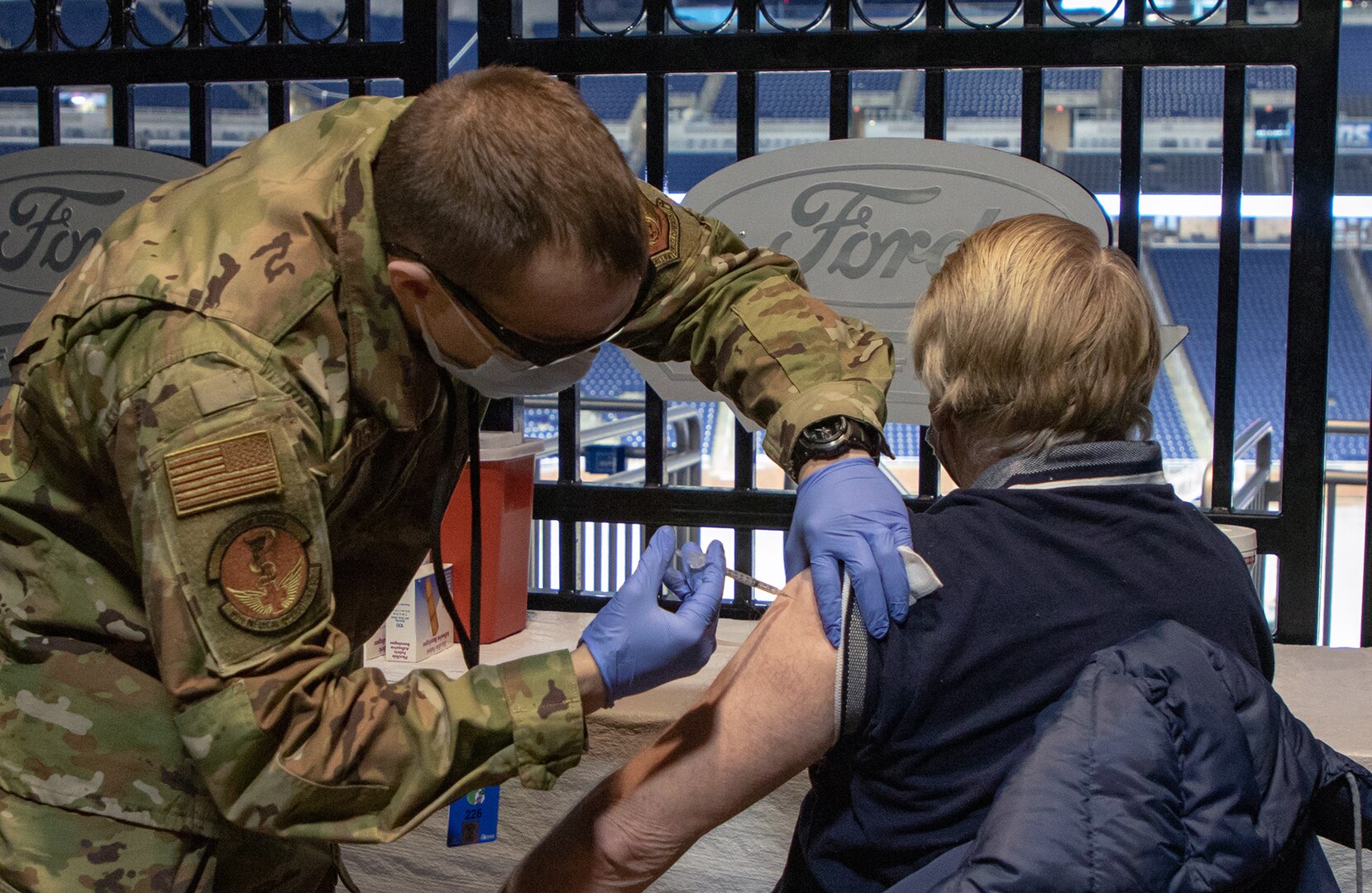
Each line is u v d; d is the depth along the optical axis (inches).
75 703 47.4
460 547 90.4
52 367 44.1
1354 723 75.4
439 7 94.9
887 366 56.4
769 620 46.4
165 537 40.7
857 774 44.6
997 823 37.5
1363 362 670.5
